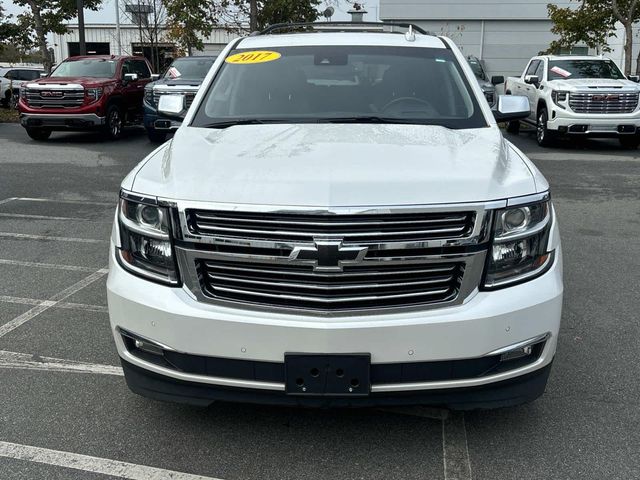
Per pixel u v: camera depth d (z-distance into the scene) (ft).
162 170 10.52
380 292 9.29
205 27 64.69
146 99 48.29
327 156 10.50
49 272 19.47
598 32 61.52
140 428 11.18
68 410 11.76
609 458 10.30
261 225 9.17
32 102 48.42
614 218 26.43
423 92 14.26
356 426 11.21
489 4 88.48
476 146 11.50
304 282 9.25
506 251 9.53
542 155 43.11
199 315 9.37
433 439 10.84
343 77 14.69
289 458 10.34
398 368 9.30
